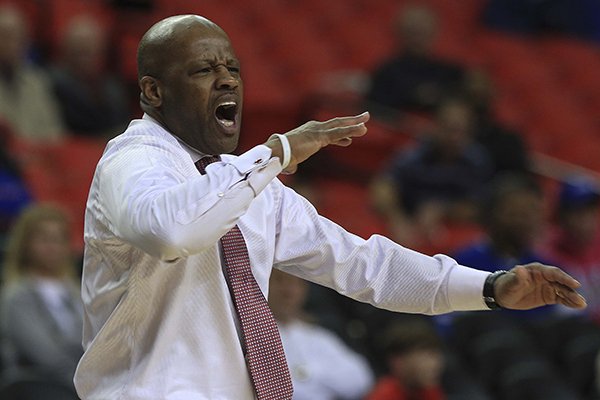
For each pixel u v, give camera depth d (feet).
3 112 80.33
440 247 77.00
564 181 91.50
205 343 29.71
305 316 63.46
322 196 84.33
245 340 29.94
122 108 85.92
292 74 102.12
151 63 30.42
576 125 107.45
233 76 30.60
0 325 60.29
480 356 65.67
